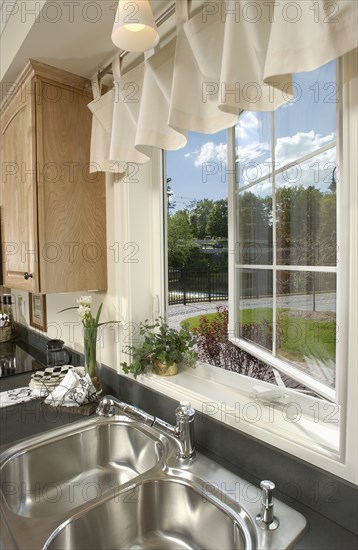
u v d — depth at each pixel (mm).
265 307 1033
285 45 611
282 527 704
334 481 712
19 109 1424
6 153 1620
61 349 1680
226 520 771
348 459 691
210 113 873
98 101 1262
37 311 2182
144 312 1399
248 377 1082
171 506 892
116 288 1404
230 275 1146
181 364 1329
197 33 841
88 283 1436
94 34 1124
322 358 864
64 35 1129
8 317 2438
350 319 665
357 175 646
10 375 1646
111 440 1200
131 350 1340
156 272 1396
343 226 685
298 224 918
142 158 1166
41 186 1312
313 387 878
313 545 658
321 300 864
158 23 1045
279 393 962
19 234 1485
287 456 799
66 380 1325
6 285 1688
